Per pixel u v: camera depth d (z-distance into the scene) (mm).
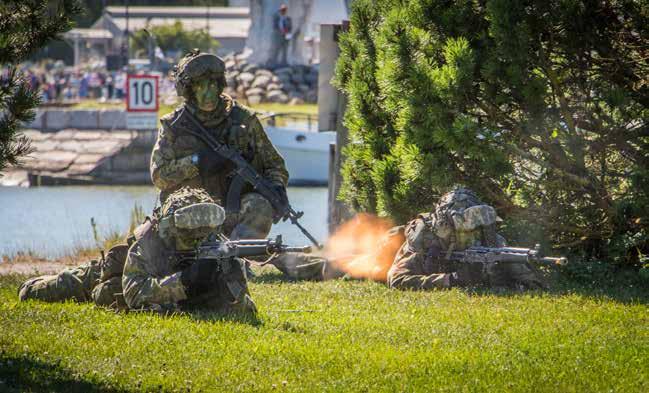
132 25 175750
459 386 14477
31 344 16375
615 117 24969
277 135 83000
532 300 21000
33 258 35688
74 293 21047
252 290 23531
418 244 23000
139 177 90688
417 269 22938
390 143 28172
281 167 27203
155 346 16312
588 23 24109
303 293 22906
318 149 83500
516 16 23781
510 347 16734
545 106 24344
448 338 17391
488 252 21828
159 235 19016
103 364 15289
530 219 26125
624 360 16047
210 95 25391
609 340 17328
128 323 17906
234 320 18547
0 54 16516
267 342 16719
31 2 17094
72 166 90188
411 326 18328
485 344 16906
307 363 15578
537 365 15633
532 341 17188
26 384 14312
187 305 19344
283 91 114438
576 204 25969
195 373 14930
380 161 27312
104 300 19750
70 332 17297
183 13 183375
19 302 21016
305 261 26047
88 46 173375
